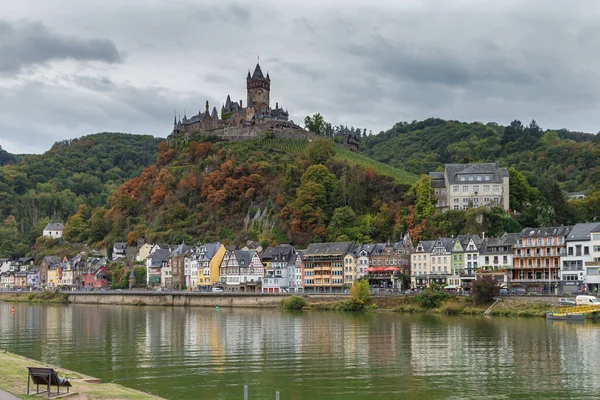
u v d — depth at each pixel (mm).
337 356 92750
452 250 183750
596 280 155375
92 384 64750
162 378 77750
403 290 179875
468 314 150500
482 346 100625
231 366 85438
